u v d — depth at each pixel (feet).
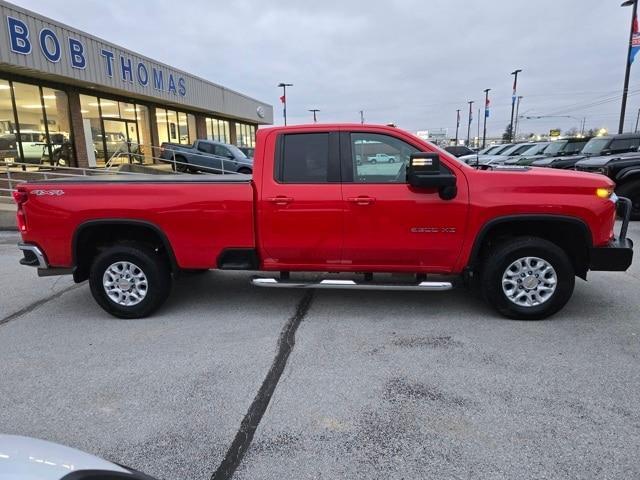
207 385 10.63
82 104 55.88
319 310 15.43
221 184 14.16
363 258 14.24
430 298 16.39
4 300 17.37
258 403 9.84
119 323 14.73
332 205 13.75
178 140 81.46
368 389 10.30
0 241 29.96
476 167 15.23
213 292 17.69
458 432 8.70
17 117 46.88
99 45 52.80
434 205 13.43
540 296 13.88
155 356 12.20
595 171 33.14
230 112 97.35
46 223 14.66
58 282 19.81
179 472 7.79
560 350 11.99
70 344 13.10
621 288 17.07
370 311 15.21
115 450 8.39
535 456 7.98
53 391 10.49
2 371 11.51
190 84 77.15
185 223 14.35
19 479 4.66
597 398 9.72
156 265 14.73
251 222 14.15
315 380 10.76
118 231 15.31
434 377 10.75
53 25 45.93
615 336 12.82
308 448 8.34
